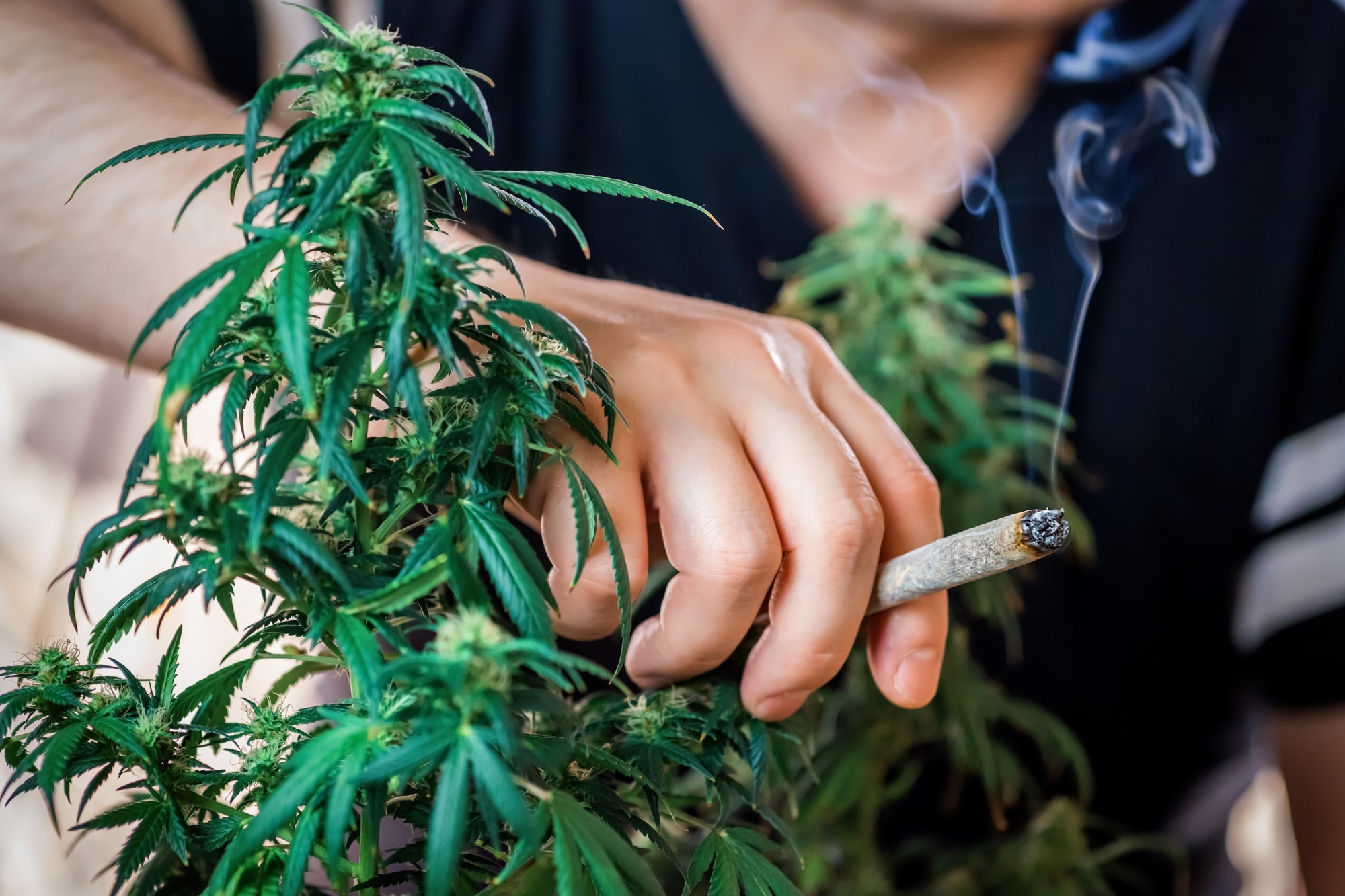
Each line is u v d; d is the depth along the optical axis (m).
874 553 0.44
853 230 0.61
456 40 0.83
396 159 0.35
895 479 0.47
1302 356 0.85
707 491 0.43
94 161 0.54
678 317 0.47
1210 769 0.89
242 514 0.37
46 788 0.37
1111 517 0.84
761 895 0.41
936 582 0.43
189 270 0.52
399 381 0.36
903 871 0.77
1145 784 0.88
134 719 0.40
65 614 0.83
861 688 0.58
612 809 0.40
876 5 0.80
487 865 0.41
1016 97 0.84
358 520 0.40
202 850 0.41
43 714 0.40
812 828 0.57
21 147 0.54
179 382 0.35
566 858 0.37
